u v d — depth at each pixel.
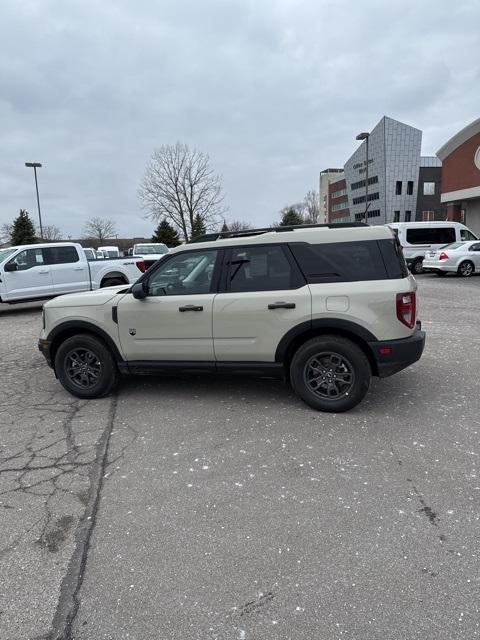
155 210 44.00
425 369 5.71
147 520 2.79
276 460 3.47
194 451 3.66
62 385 5.10
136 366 4.80
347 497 2.96
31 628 2.04
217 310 4.39
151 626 2.03
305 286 4.22
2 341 8.37
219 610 2.10
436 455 3.47
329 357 4.23
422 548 2.47
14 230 51.91
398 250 4.22
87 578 2.33
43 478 3.32
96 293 5.11
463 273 18.30
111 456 3.62
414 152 63.22
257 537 2.60
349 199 76.44
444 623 1.99
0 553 2.53
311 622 2.02
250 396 4.86
